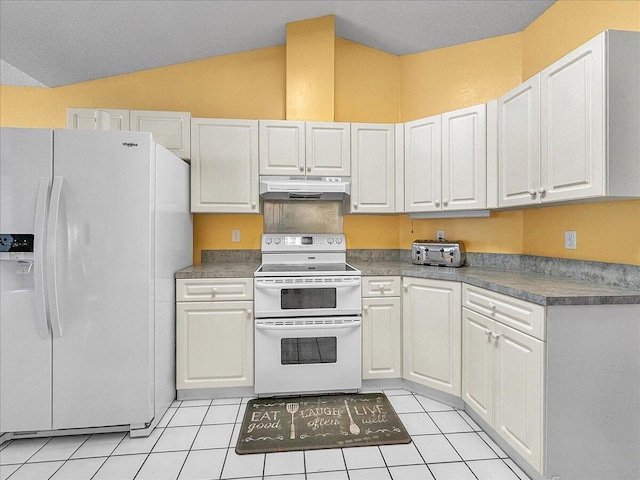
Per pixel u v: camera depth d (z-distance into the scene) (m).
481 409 1.98
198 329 2.40
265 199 3.04
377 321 2.51
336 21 2.87
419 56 3.09
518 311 1.66
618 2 1.77
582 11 2.02
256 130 2.76
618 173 1.49
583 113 1.58
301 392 2.41
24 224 1.84
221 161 2.74
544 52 2.36
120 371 1.94
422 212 2.84
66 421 1.91
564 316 1.50
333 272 2.43
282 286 2.38
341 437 1.94
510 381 1.72
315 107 2.89
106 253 1.92
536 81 1.89
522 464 1.68
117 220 1.92
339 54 3.14
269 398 2.41
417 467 1.71
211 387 2.41
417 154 2.73
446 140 2.55
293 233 3.06
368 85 3.18
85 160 1.89
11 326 1.86
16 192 1.83
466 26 2.63
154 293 2.03
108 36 2.48
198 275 2.39
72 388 1.91
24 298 1.86
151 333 1.99
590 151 1.55
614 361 1.52
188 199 2.73
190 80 3.06
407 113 3.16
